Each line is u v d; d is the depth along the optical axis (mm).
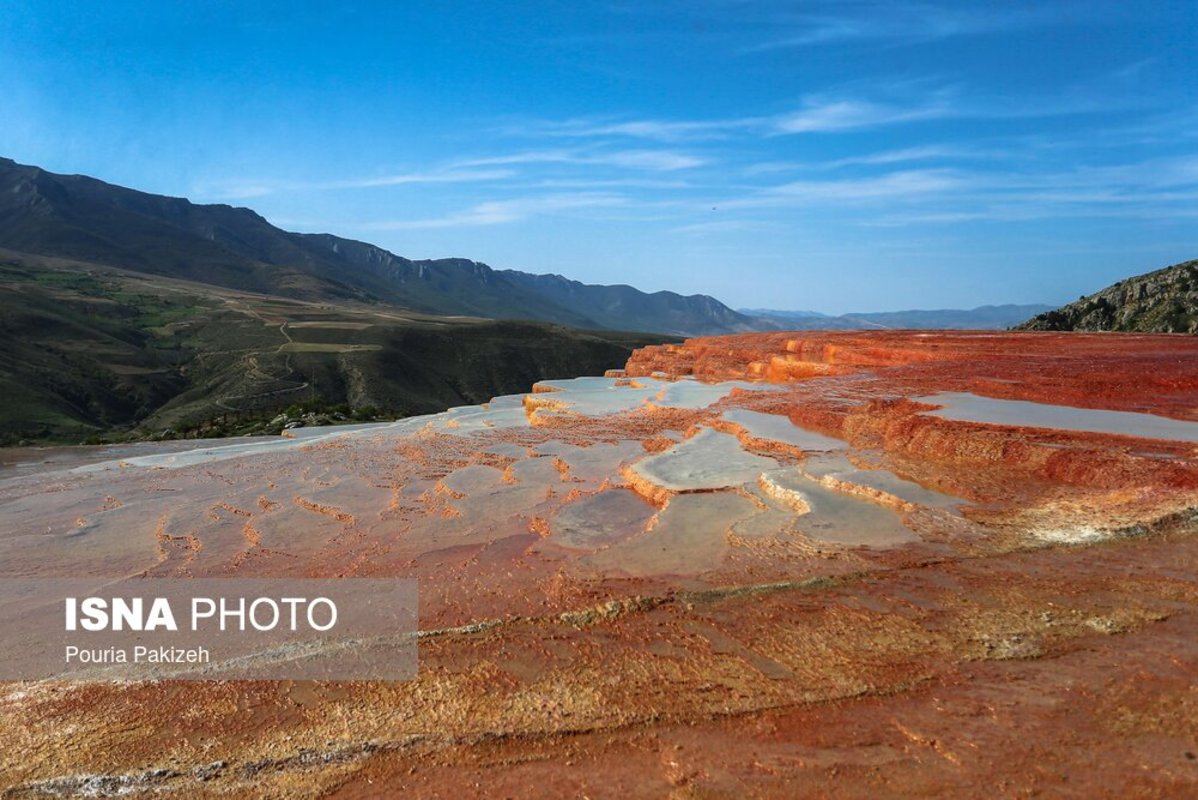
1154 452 8672
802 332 35094
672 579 6590
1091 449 8867
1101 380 13453
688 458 11242
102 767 4188
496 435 16438
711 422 13797
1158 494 7496
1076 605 5438
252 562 8664
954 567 6371
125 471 16078
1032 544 6742
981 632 5129
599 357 106938
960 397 12984
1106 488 8141
